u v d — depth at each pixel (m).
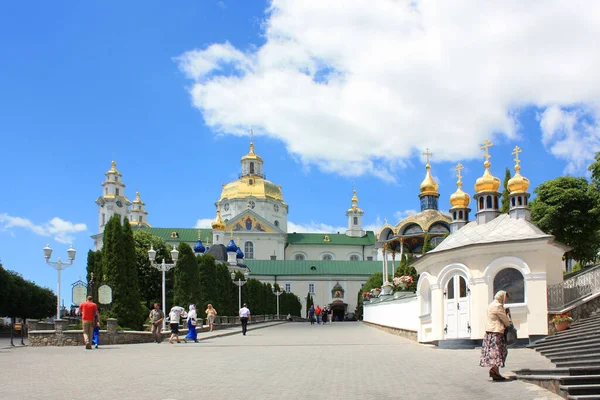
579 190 41.66
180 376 15.19
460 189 40.56
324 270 122.31
